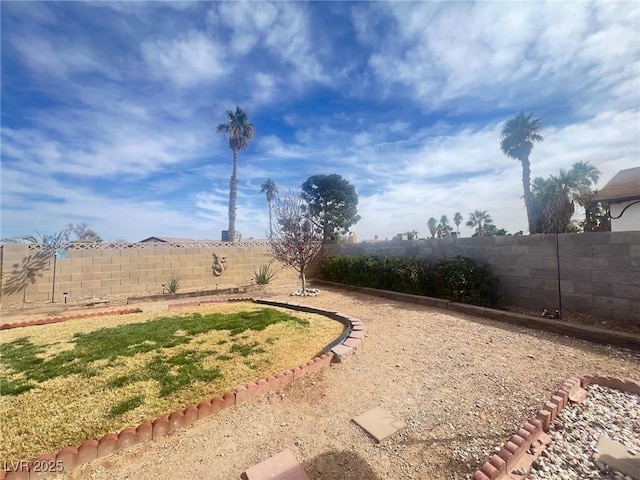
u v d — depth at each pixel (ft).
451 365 11.82
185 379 10.46
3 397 9.23
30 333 16.71
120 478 6.22
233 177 76.54
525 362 11.87
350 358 12.78
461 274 21.50
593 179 58.49
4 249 24.93
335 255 38.86
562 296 17.94
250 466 6.51
